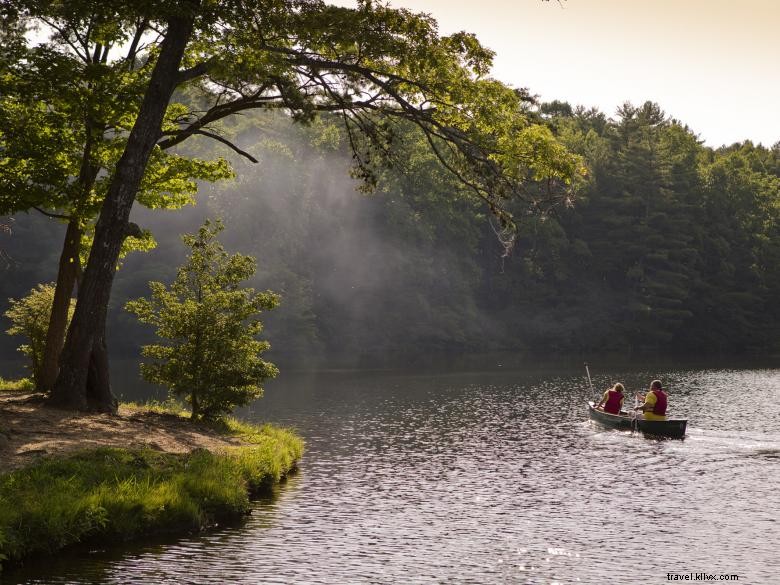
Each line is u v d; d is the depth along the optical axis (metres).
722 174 95.69
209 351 19.88
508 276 85.62
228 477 14.73
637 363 59.47
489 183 20.11
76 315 18.31
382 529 13.64
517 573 11.48
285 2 18.11
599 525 14.15
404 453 21.30
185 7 16.97
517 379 44.47
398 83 20.36
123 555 11.55
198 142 66.06
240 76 17.50
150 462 14.45
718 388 39.47
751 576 11.47
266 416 28.38
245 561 11.57
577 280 86.75
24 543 11.11
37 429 15.70
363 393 36.72
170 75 18.17
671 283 83.25
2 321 68.00
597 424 26.80
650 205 86.56
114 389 35.75
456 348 77.06
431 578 11.17
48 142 19.55
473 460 20.34
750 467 19.50
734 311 85.38
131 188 18.23
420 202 76.62
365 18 18.42
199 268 20.56
